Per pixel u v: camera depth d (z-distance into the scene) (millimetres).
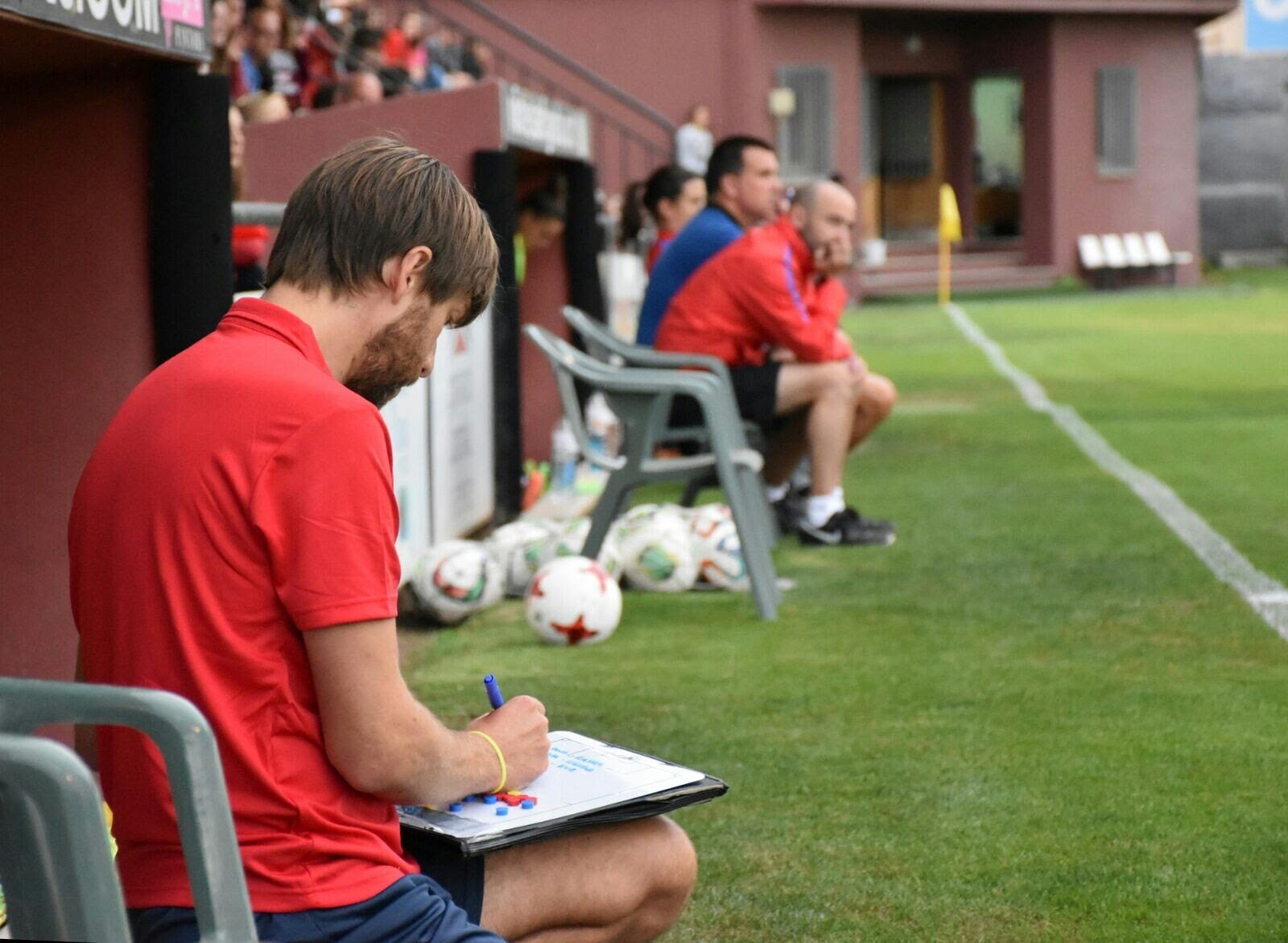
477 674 6000
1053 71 36625
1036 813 4379
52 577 4406
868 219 39469
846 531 8398
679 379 6844
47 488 4371
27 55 3818
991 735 5086
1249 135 41750
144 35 3910
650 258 11352
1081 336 23359
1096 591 7223
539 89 30891
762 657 6156
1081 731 5117
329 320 2434
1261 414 14039
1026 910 3744
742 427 8461
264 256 6508
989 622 6664
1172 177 38000
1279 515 9125
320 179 2447
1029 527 8883
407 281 2432
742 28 32969
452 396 8047
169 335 4418
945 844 4160
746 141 8523
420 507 7414
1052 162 36906
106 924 1739
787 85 33969
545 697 5617
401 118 8727
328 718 2320
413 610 6984
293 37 12477
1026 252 37844
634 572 7473
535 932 2811
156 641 2277
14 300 4309
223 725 2264
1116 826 4262
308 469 2266
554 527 7738
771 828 4293
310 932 2312
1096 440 12570
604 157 31469
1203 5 37094
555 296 11336
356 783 2369
